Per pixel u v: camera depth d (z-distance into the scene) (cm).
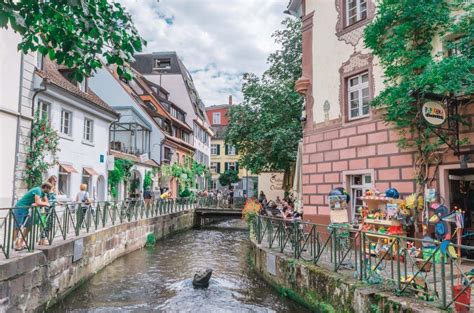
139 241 1789
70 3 411
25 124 1380
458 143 857
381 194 983
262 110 2259
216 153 6281
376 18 1043
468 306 486
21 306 717
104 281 1142
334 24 1261
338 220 1054
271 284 1036
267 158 2239
